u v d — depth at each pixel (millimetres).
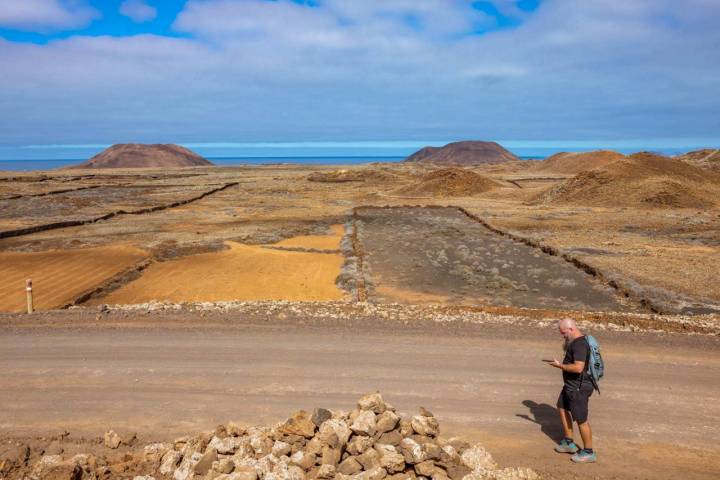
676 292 22281
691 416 8281
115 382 9609
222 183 98375
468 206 61438
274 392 9133
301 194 80812
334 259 31188
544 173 132375
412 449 6324
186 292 23812
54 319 13211
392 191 83438
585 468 6875
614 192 62094
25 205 59312
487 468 6367
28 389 9375
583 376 7008
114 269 28156
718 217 48031
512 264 29000
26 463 7199
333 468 6086
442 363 10359
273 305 14711
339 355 10758
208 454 6438
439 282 25109
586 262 28344
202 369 10109
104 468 6695
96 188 86625
